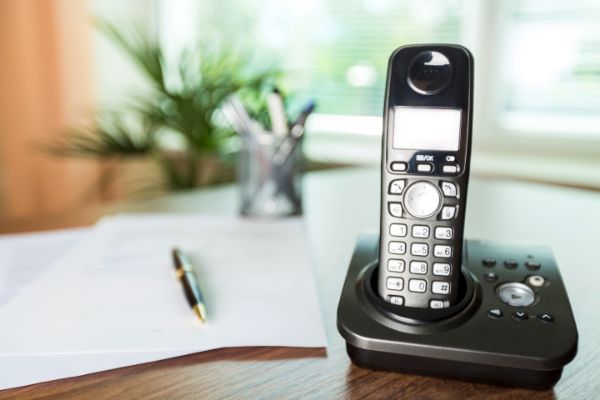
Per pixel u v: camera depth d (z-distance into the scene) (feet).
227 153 5.15
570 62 4.56
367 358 1.08
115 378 1.07
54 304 1.37
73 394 1.01
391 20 5.48
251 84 4.93
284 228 2.19
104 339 1.19
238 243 1.95
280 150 2.32
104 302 1.39
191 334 1.22
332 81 5.92
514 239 2.10
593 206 2.70
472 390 1.03
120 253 1.79
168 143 6.49
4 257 1.74
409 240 1.14
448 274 1.12
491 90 4.99
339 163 5.00
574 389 1.03
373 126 5.74
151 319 1.29
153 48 5.37
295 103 5.36
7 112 5.69
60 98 5.83
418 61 1.14
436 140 1.14
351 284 1.22
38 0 5.69
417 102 1.14
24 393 1.01
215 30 6.90
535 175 3.93
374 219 2.39
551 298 1.15
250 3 6.50
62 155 5.61
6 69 5.61
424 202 1.14
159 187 5.89
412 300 1.12
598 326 1.31
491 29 4.89
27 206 5.90
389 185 1.16
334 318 1.35
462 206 1.13
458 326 1.08
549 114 4.78
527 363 1.00
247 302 1.40
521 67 4.83
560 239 2.10
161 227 2.15
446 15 5.17
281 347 1.19
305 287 1.52
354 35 5.72
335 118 5.98
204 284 1.52
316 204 2.70
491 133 5.07
